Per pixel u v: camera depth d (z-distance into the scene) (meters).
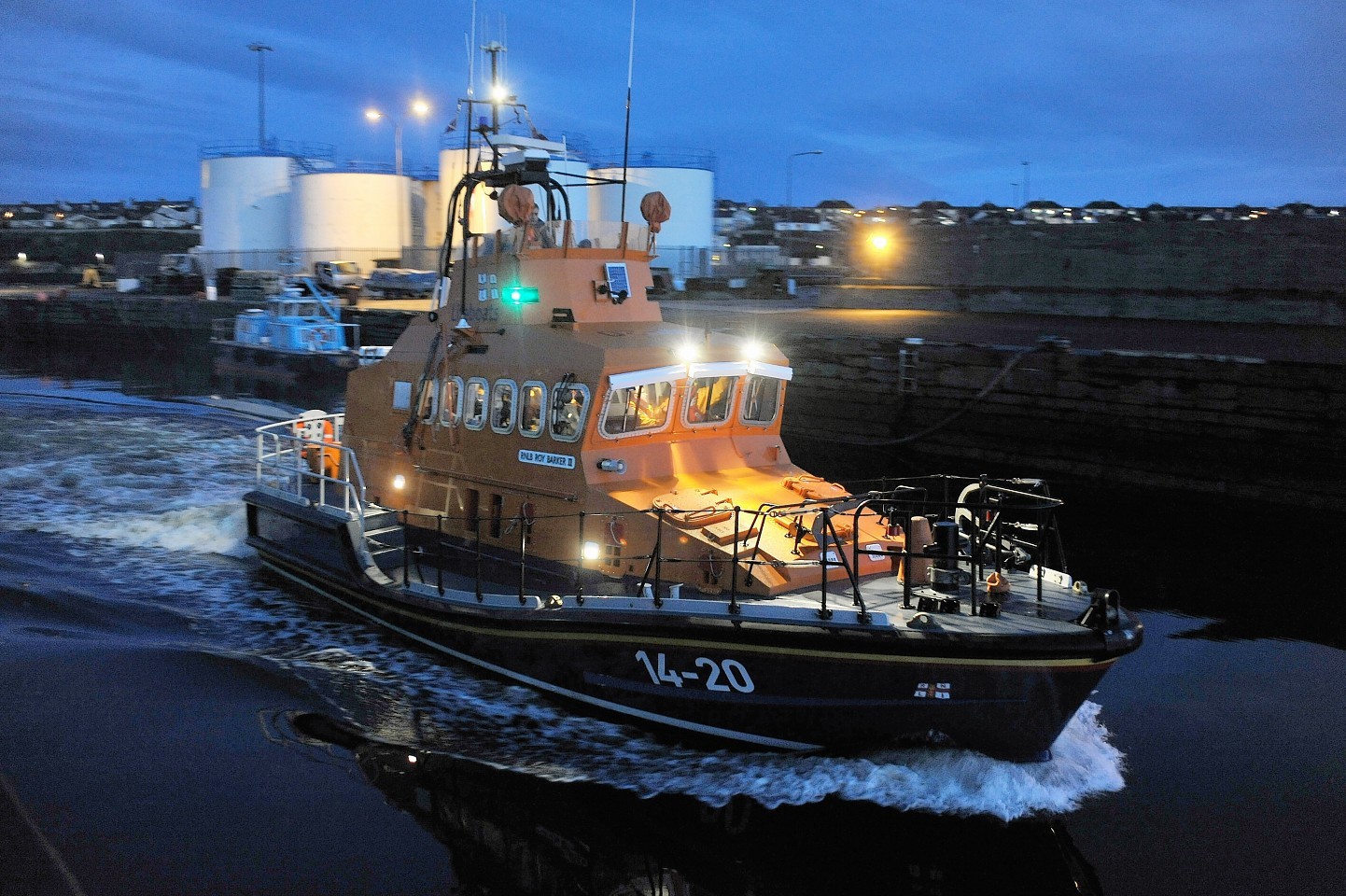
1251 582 10.73
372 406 9.47
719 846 5.72
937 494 14.48
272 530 9.88
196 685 7.30
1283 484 13.28
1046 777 6.40
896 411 17.50
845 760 6.45
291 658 8.07
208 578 10.17
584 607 6.73
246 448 17.16
